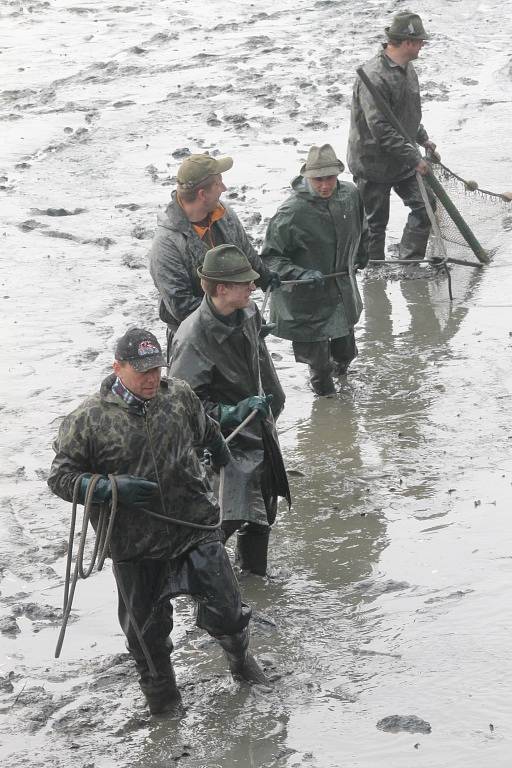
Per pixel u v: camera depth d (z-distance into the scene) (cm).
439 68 7081
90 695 2156
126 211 5169
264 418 2428
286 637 2300
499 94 6512
